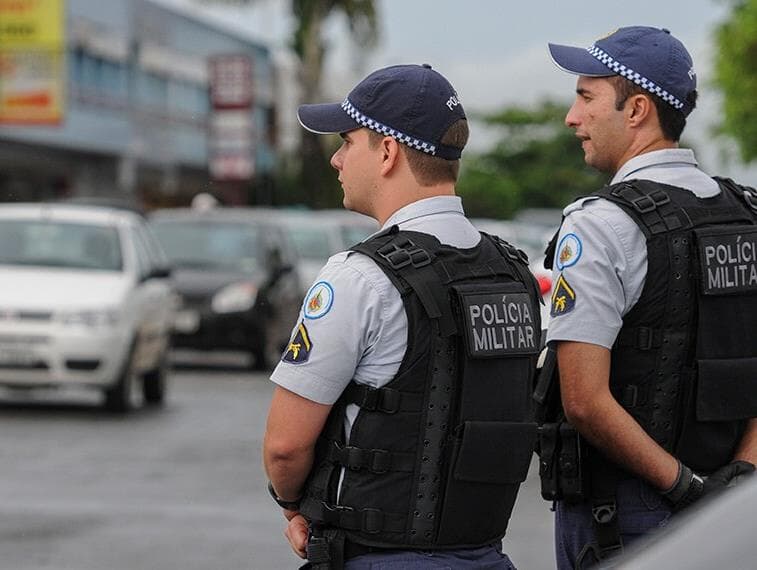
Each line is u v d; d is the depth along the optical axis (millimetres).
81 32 67625
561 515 7754
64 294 25062
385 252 6535
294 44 73500
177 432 23234
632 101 7676
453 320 6516
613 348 7445
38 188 69688
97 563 13984
